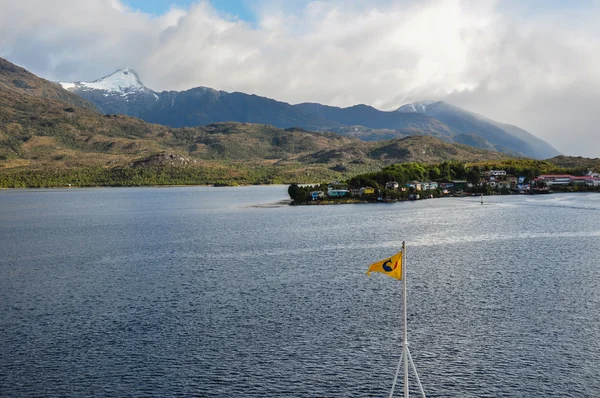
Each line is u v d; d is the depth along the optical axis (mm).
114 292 137250
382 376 85688
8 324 112000
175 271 162625
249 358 92812
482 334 102312
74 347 98750
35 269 169500
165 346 98688
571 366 88125
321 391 81375
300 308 120250
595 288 134750
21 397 80750
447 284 140625
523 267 161250
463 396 79438
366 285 140750
